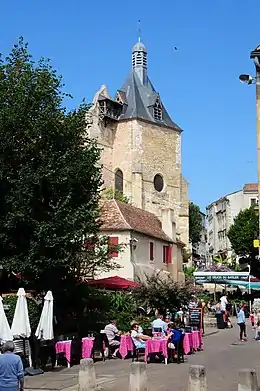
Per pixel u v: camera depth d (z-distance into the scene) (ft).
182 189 247.91
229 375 56.49
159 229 161.68
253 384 37.76
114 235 132.16
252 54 90.63
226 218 358.02
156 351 68.33
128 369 62.90
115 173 239.71
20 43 77.92
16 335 58.54
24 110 73.15
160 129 245.45
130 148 237.66
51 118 73.92
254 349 85.61
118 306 94.07
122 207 146.10
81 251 76.43
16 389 33.14
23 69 77.15
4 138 71.87
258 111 93.35
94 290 87.92
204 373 40.24
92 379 47.85
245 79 74.18
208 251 431.43
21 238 71.36
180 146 252.01
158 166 242.37
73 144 77.56
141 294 99.35
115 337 74.90
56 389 50.21
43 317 61.77
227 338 106.73
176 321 88.63
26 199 70.13
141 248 141.08
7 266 69.56
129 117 238.48
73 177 73.97
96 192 78.79
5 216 70.13
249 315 155.43
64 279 77.92
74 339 71.10
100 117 234.99
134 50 255.70
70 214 71.72
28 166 71.31
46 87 75.36
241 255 262.06
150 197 237.25
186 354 78.18
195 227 326.03
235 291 208.44
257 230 254.88
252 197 339.36
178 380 53.47
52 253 70.90
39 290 75.72
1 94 73.26
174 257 164.45
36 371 59.77
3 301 65.92
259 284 161.58
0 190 71.92
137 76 252.83
